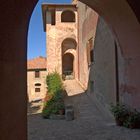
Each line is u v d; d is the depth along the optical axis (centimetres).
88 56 1791
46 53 2553
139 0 747
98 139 764
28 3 516
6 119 398
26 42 581
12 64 441
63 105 1332
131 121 884
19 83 504
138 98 886
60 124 1088
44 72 3769
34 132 929
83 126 991
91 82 1661
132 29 854
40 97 3703
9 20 418
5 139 391
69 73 2892
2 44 380
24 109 568
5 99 394
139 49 862
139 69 873
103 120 1099
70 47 2727
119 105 989
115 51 1088
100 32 1387
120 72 1023
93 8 1040
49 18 2575
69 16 2811
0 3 368
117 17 893
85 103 1509
